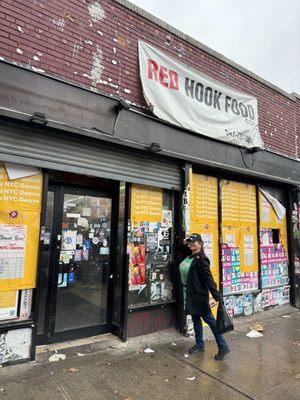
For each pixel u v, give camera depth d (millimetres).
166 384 3670
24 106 4027
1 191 3996
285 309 7395
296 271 7980
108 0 5098
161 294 5535
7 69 3947
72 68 4574
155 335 5191
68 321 4738
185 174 5715
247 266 6930
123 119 4953
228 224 6668
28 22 4242
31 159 4105
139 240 5316
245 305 6738
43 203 4258
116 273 5242
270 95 8016
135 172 5137
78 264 4891
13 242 4031
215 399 3391
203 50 6477
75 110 4469
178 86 5711
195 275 4594
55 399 3260
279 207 7871
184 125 5664
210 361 4344
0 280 3918
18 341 3965
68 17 4625
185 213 5648
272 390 3609
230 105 6629
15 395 3293
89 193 5090
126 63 5191
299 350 4855
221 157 6387
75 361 4141
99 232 5148
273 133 7910
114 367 4039
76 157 4504
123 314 4926
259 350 4820
